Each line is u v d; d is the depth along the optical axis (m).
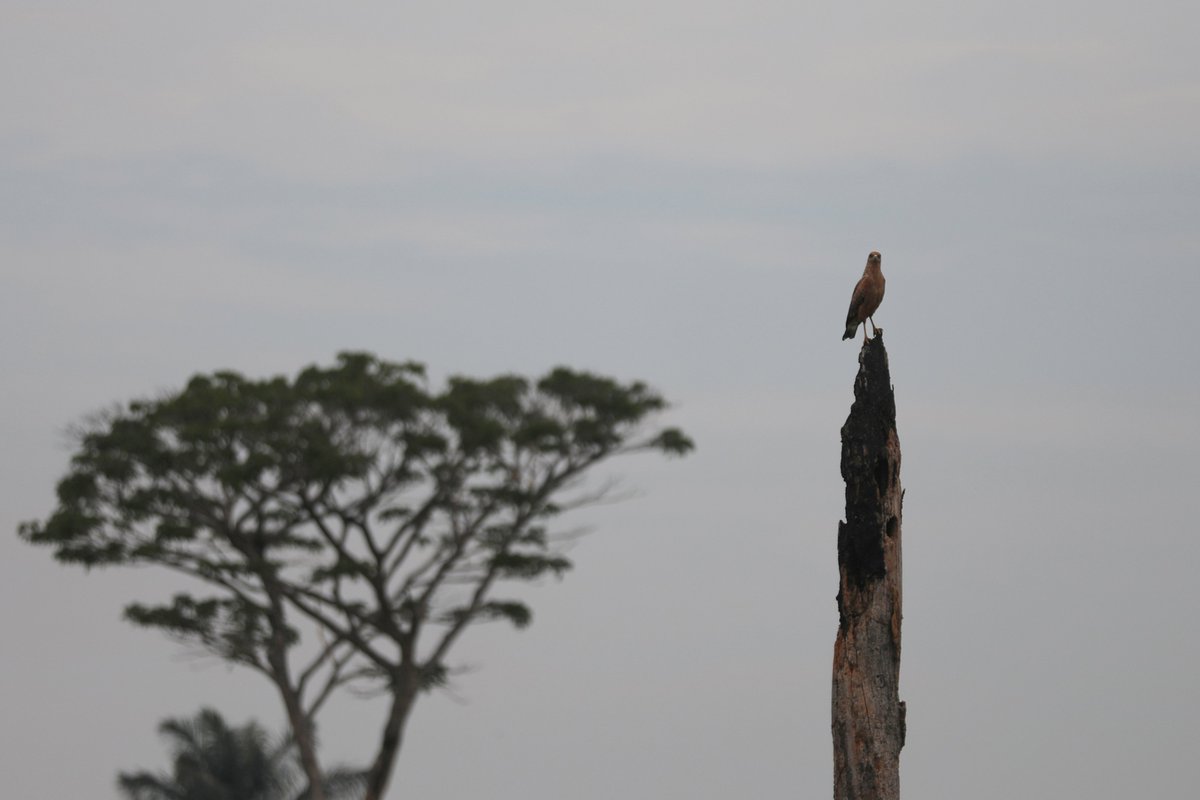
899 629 25.84
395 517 63.91
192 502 62.91
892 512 25.84
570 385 64.25
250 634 63.62
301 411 62.97
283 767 63.62
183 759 62.97
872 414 25.86
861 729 25.50
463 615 64.25
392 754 64.06
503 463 64.12
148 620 62.81
